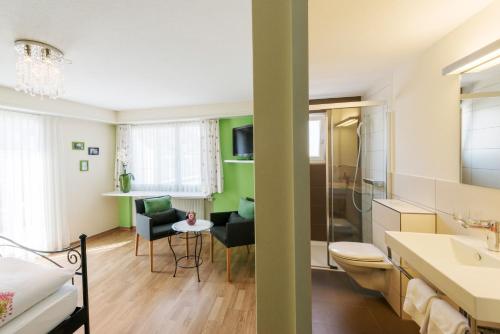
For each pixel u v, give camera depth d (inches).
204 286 97.3
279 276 22.7
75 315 60.6
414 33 58.1
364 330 60.6
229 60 82.1
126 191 161.2
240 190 157.0
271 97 22.2
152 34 64.4
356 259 66.1
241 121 154.4
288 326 22.7
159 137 167.2
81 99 132.7
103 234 163.8
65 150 140.9
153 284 98.9
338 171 82.1
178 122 165.0
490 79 47.9
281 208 22.4
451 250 50.4
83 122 152.0
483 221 47.4
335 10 49.0
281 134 22.1
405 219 64.1
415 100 71.2
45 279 56.9
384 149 85.2
